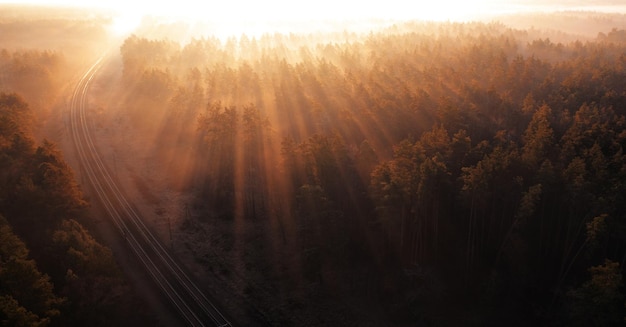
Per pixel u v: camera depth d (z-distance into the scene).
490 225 51.97
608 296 38.06
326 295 52.53
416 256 53.16
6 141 63.97
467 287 51.44
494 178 49.84
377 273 53.59
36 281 39.69
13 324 34.12
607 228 44.97
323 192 53.94
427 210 52.25
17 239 45.50
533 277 50.53
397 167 53.03
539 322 47.84
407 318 49.53
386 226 52.62
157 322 47.62
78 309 43.12
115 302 46.62
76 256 46.34
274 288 53.81
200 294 51.88
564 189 49.06
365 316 50.19
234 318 49.00
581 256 49.16
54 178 56.69
